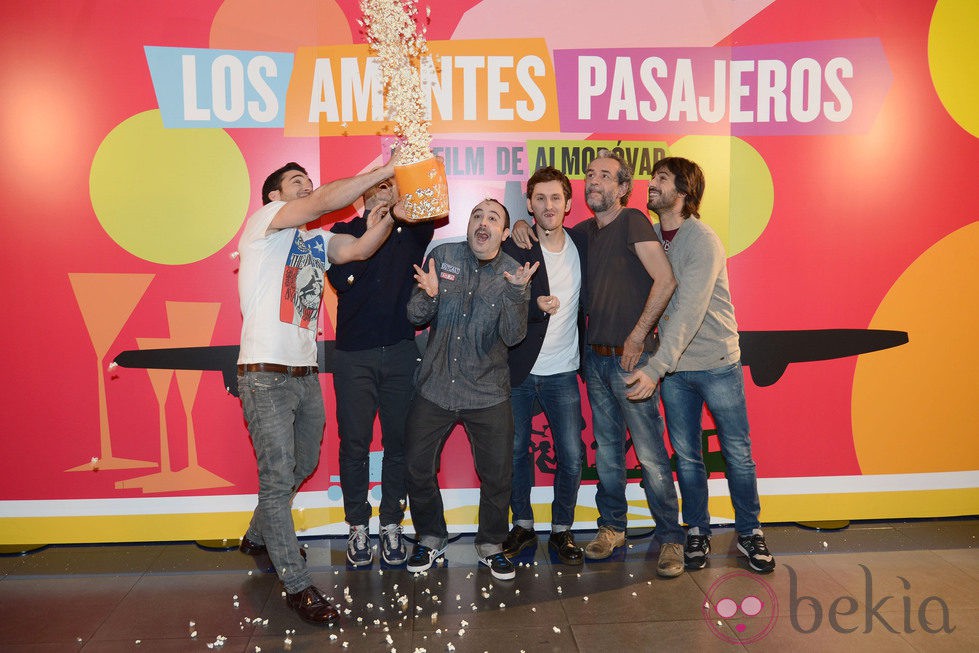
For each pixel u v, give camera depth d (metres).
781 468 3.67
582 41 3.48
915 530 3.60
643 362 3.11
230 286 3.48
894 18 3.56
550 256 3.26
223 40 3.39
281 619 2.80
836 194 3.60
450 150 3.49
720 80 3.53
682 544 3.19
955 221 3.64
